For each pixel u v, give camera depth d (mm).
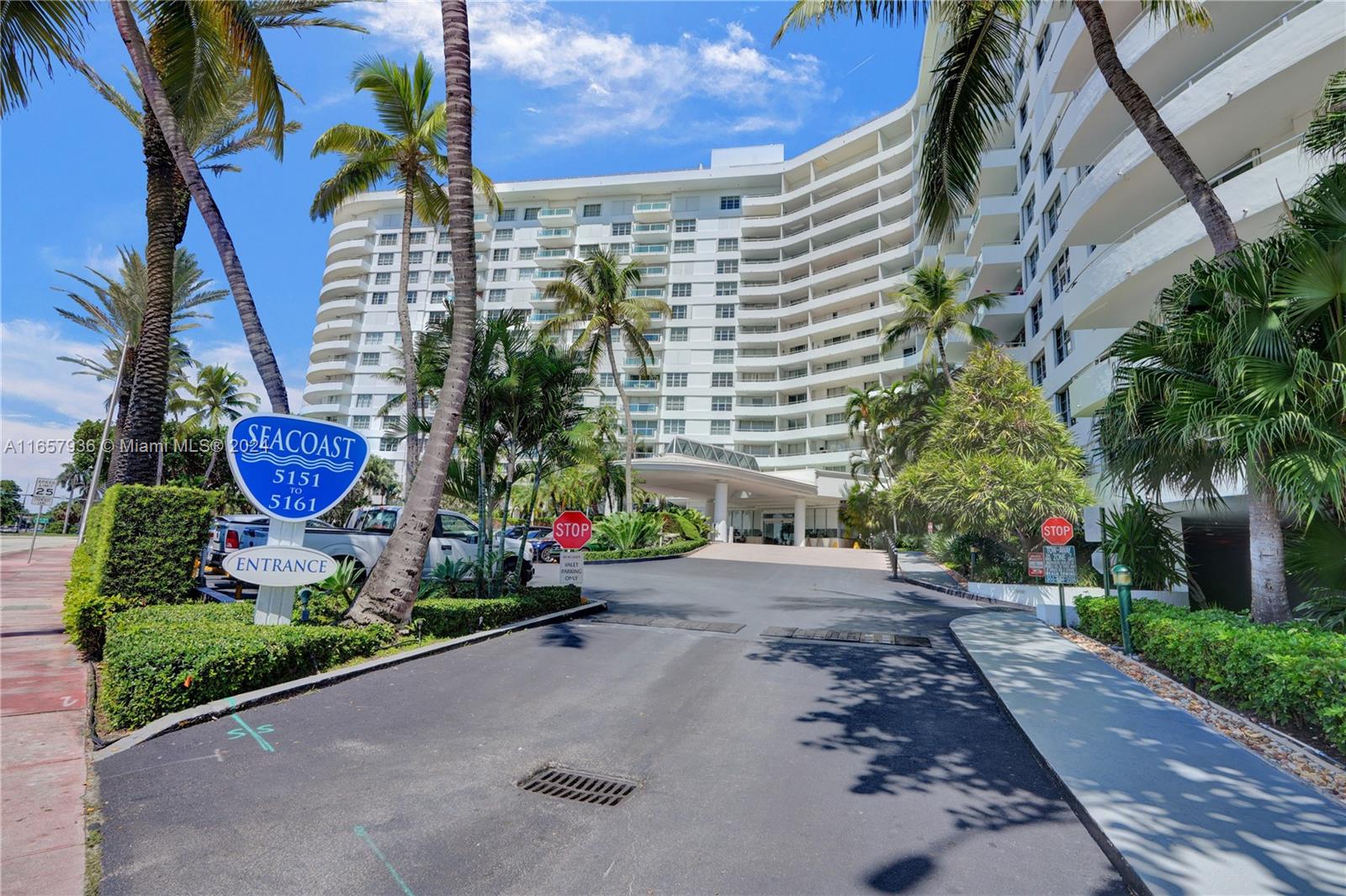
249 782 4074
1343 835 3615
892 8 9266
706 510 57656
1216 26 13312
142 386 10531
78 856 3137
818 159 65938
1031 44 26891
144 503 7816
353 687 6168
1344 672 4699
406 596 7992
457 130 8945
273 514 7117
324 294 78000
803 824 3805
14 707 5312
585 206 73812
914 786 4426
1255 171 11297
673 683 6906
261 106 11148
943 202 10031
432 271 75750
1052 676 7316
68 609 7789
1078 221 16672
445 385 8750
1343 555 7082
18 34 9453
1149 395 7730
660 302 31969
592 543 27672
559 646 8438
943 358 28031
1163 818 3809
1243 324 6527
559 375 11172
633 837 3586
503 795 4055
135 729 4895
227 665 5473
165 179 11070
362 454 7629
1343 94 6746
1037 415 17328
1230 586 15977
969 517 16297
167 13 10711
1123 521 11648
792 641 9570
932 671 7820
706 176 70062
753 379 67188
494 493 12320
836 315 64125
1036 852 3564
